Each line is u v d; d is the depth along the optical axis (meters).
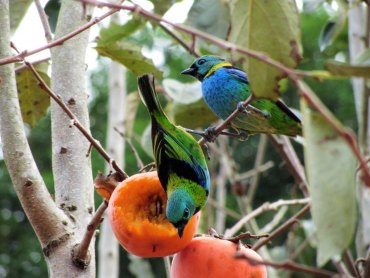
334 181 2.73
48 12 6.20
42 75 5.69
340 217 2.70
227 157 7.45
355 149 2.55
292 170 6.48
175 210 3.87
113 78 7.39
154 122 4.36
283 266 2.67
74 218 4.20
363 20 6.62
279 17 3.45
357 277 4.35
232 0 3.50
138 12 3.09
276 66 2.81
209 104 6.79
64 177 4.37
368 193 5.86
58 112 4.57
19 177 3.96
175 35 5.85
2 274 17.72
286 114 6.30
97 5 3.19
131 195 3.84
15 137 3.97
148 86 4.30
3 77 4.02
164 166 4.30
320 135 2.78
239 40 3.46
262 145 7.61
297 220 5.09
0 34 4.12
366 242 5.74
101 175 3.98
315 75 2.79
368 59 3.78
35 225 4.01
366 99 6.18
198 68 6.98
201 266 3.80
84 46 4.83
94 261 4.09
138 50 5.24
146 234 3.71
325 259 2.66
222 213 7.14
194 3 5.51
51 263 3.99
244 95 6.60
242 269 3.79
